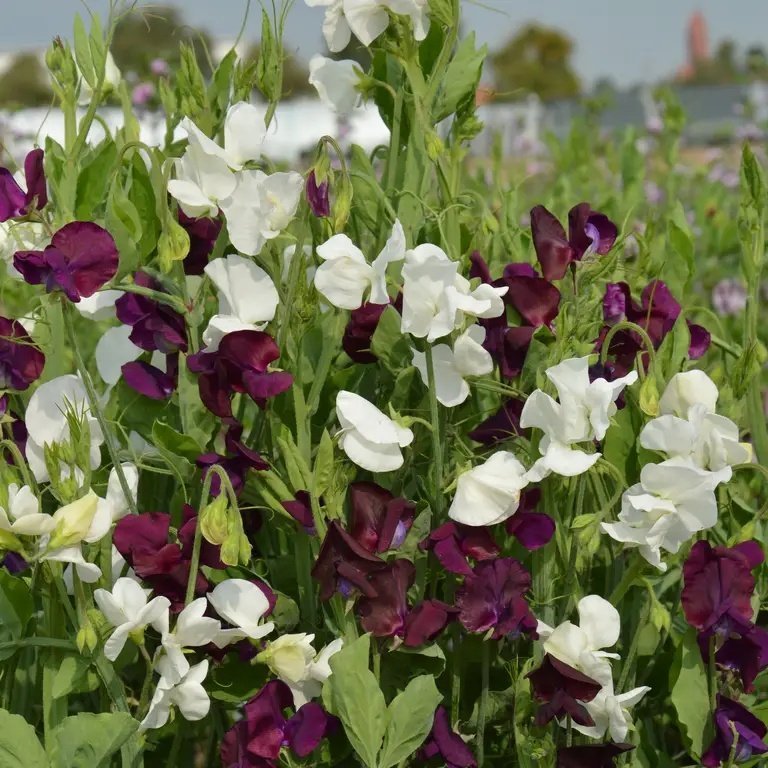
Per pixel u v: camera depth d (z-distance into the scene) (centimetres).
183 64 231
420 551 204
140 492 227
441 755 200
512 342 207
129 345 223
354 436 187
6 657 191
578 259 213
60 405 200
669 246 257
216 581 205
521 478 188
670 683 208
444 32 250
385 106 257
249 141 202
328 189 199
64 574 204
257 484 202
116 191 212
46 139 238
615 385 182
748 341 251
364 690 176
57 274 185
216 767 226
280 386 189
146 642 206
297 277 200
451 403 200
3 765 178
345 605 188
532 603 205
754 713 213
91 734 178
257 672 199
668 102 555
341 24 236
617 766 212
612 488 220
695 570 197
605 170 707
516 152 916
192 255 214
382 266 189
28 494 175
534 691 194
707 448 195
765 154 834
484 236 259
